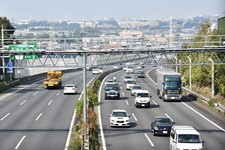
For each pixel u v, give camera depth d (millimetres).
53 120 47281
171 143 33125
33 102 63875
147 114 52594
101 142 36312
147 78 112750
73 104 60781
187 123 45688
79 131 37719
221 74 65562
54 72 86500
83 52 42750
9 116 50656
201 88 80000
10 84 86812
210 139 37250
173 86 64875
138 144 35438
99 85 87438
